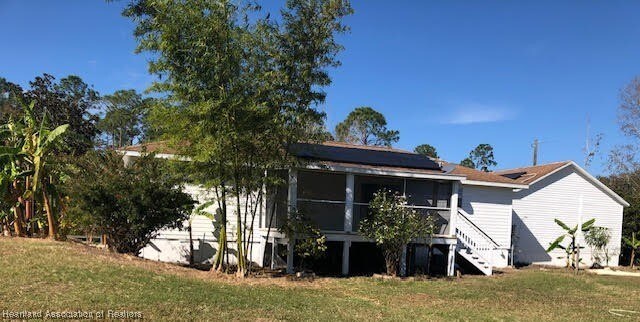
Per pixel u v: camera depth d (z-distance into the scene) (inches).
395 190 719.7
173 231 642.2
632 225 1032.2
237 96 474.3
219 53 466.6
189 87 465.1
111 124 2295.8
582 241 1002.1
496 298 502.0
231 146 491.2
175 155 504.1
